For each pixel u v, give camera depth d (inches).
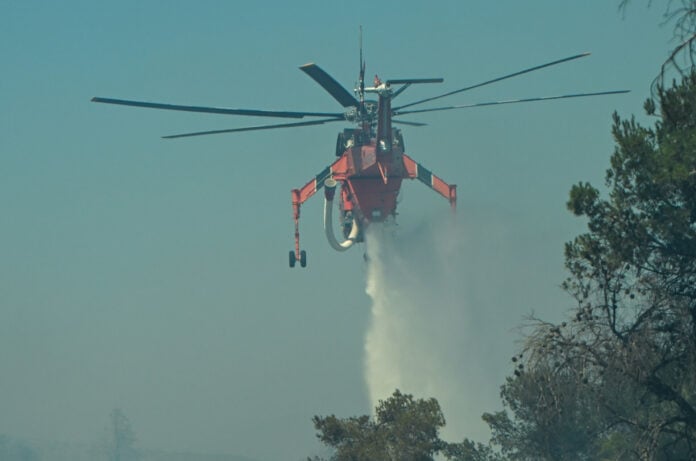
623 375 3154.5
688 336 3122.5
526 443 5413.4
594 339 3132.4
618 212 3193.9
